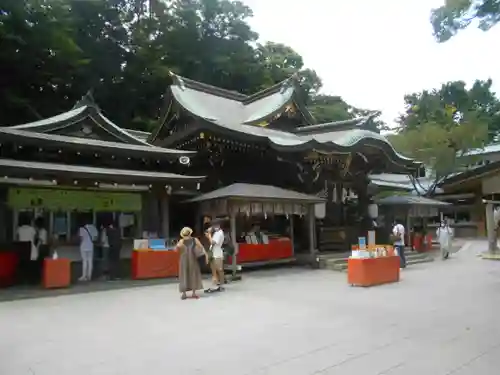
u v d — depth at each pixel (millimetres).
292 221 20266
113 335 7629
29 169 13375
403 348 6570
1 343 7184
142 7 42969
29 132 15555
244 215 19109
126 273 16641
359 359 6070
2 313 9734
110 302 11031
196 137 20250
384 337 7227
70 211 16031
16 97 31328
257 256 18188
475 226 39156
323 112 48375
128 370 5762
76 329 8125
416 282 13930
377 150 22203
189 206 19453
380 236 25547
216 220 18281
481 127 38750
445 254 21969
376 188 29844
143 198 17578
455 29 9352
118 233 15906
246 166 21188
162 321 8734
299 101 24172
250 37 45406
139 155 17578
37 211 15523
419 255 21391
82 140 16672
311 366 5797
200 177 17438
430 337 7199
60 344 7082
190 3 42719
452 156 37781
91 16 38594
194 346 6844
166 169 19891
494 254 21969
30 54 31047
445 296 11250
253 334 7559
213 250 12828
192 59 41031
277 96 24047
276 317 8953
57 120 16938
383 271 13680
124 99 40375
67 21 33312
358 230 23484
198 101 22719
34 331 8008
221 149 20250
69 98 36969
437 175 38781
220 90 25125
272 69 46750
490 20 9047
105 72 39219
